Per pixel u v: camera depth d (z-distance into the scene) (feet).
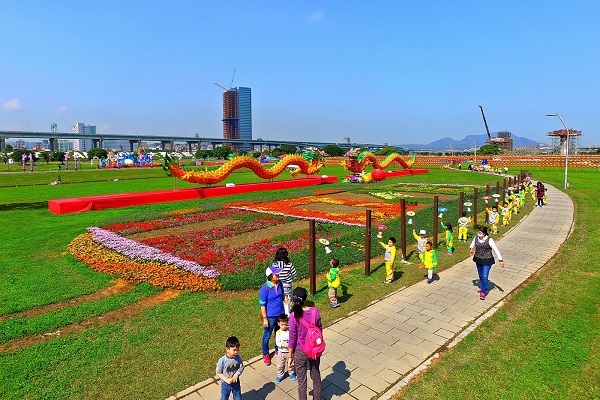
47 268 39.63
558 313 28.09
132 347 24.14
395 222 63.00
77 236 52.75
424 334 25.81
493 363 21.80
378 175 151.02
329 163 332.60
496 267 40.55
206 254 42.91
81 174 181.57
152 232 57.21
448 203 85.92
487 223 64.39
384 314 29.01
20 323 27.45
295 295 19.33
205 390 19.86
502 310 29.07
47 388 20.11
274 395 19.69
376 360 22.63
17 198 94.94
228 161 106.11
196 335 25.71
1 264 40.73
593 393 18.97
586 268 38.50
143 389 19.98
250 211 73.72
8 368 21.91
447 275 38.22
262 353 23.38
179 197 91.30
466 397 18.88
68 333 26.48
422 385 19.97
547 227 60.44
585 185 130.82
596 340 24.08
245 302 31.07
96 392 19.77
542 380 20.10
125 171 207.10
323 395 19.44
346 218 65.87
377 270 39.58
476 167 244.63
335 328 26.78
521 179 118.01
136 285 35.06
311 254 32.53
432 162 339.57
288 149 464.24
